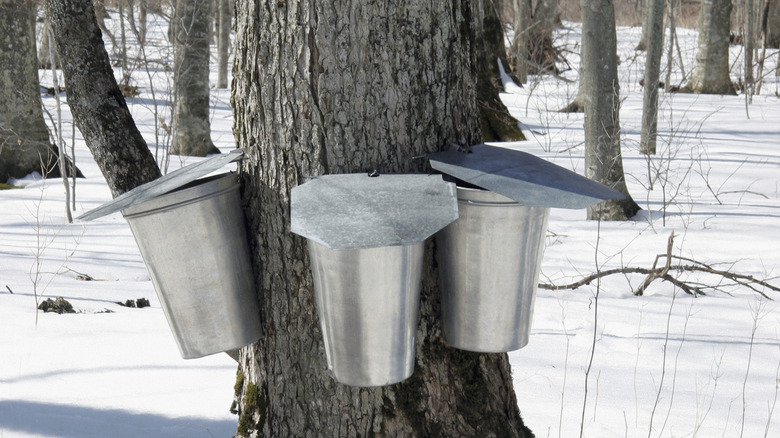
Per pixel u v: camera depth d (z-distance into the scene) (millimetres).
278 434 2252
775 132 13398
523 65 20688
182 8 11953
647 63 10555
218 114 17141
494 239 1914
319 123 2084
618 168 7711
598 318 4457
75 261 5957
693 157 10820
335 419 2186
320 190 1880
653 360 3697
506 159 2033
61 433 2748
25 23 10023
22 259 5965
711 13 18906
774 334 4141
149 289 5258
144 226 1963
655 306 4758
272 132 2137
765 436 2662
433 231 1664
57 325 4199
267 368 2266
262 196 2178
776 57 24281
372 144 2105
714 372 3533
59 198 8969
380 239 1628
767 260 5938
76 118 3023
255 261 2229
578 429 2838
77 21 2938
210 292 2064
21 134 10094
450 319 2055
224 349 2129
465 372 2258
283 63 2096
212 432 2773
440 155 2082
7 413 2939
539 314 4562
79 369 3502
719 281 5434
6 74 9945
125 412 2977
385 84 2098
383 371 1902
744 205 8070
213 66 25969
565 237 6895
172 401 3102
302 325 2176
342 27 2059
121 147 3002
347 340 1876
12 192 9328
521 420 2482
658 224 7363
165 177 2051
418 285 1914
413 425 2186
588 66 7656
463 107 2260
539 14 21406
